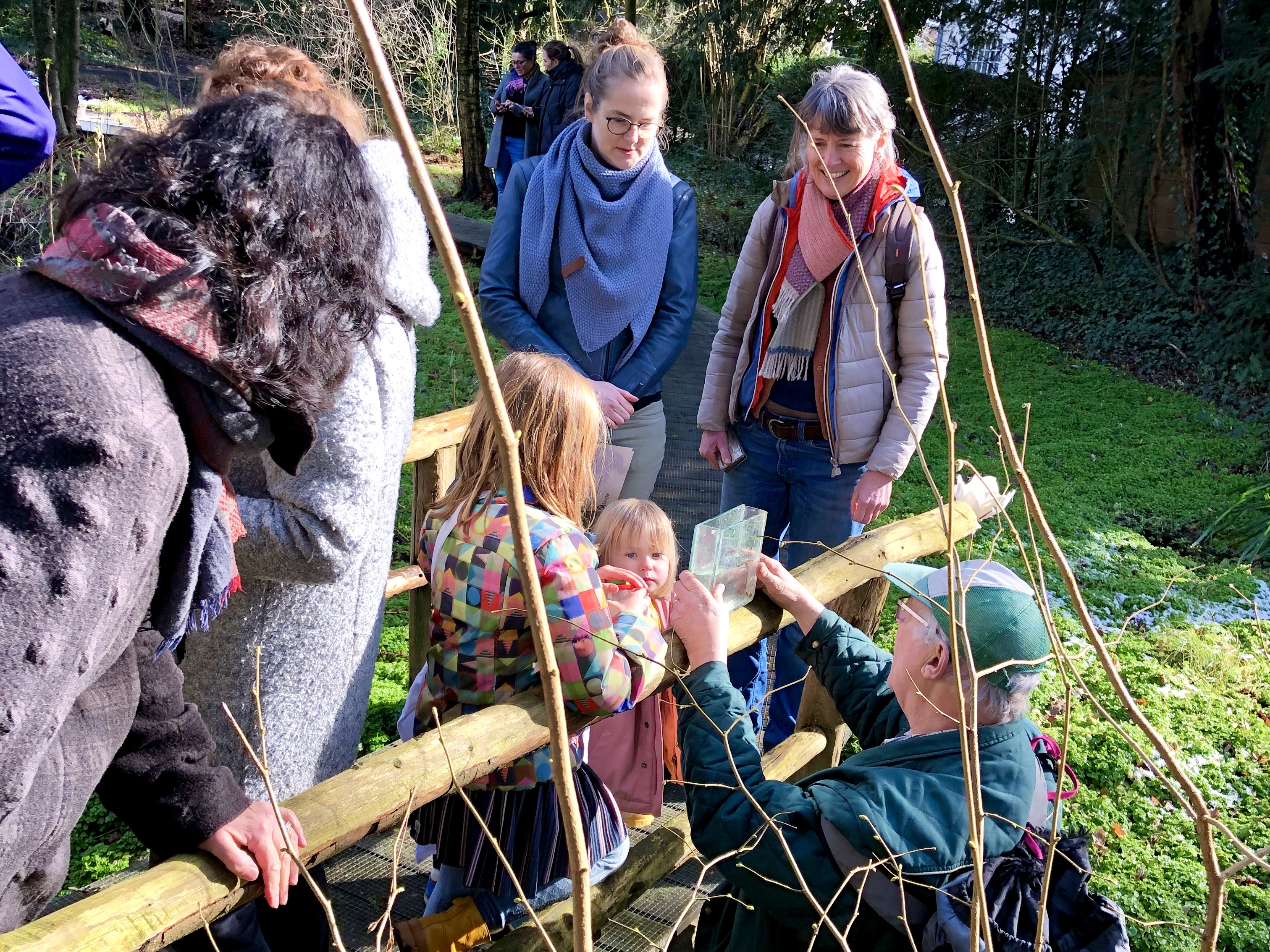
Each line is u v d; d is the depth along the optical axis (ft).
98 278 3.22
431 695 6.77
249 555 5.46
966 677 5.49
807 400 10.39
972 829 4.22
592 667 5.90
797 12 43.32
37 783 3.66
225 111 3.73
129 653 4.09
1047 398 28.27
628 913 8.58
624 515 7.50
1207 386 29.73
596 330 10.55
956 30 41.06
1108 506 21.57
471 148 45.78
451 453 10.93
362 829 4.88
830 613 7.29
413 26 44.34
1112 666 3.92
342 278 3.77
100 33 43.16
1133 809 11.30
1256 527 20.29
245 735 5.96
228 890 4.38
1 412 3.01
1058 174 37.63
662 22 52.31
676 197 10.97
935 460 23.30
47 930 3.85
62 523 3.03
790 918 5.54
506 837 6.57
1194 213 32.09
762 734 10.91
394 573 10.71
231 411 3.50
